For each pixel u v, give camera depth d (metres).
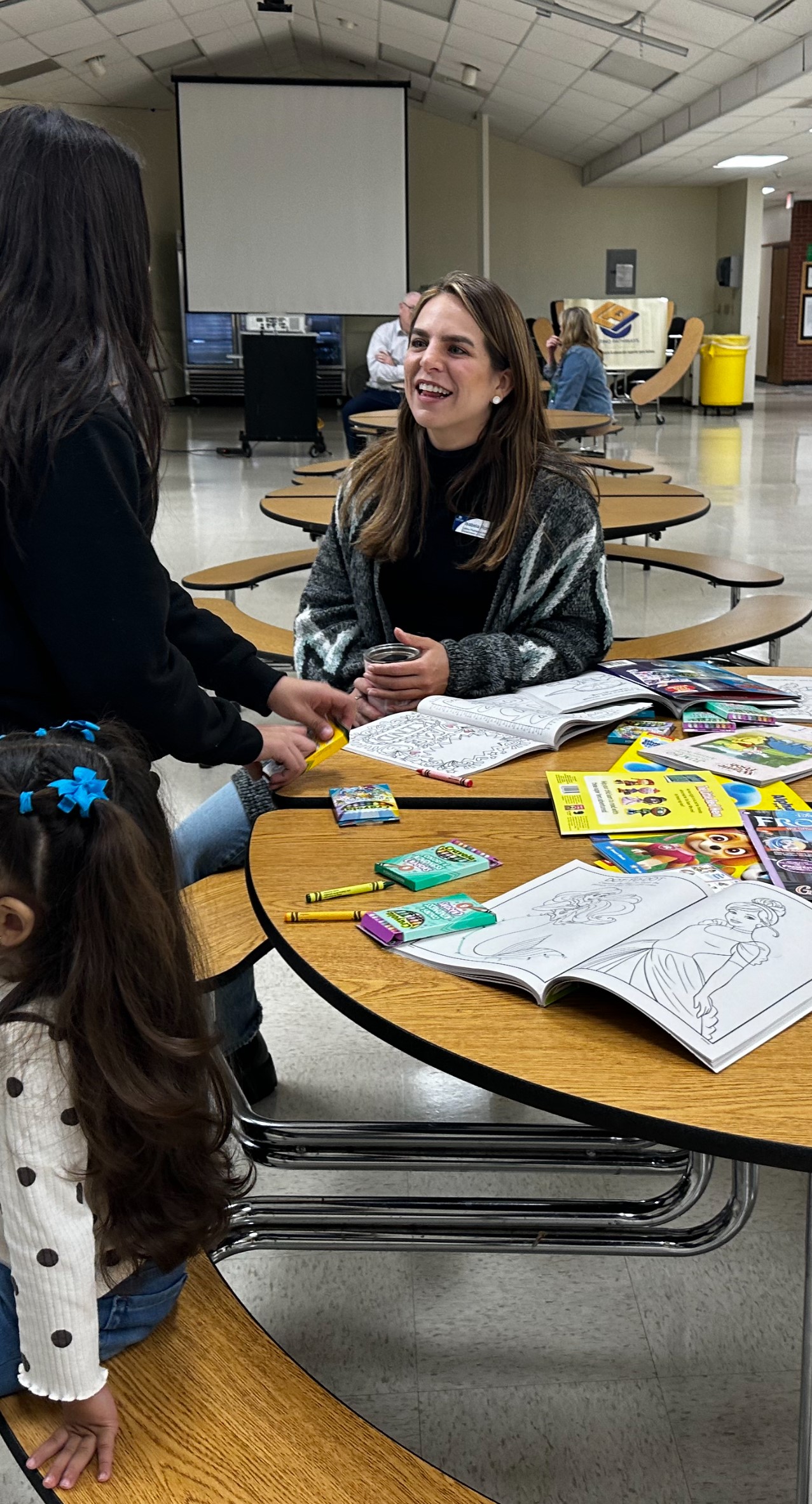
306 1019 2.35
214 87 13.08
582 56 12.20
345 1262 1.75
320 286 13.67
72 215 1.18
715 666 2.12
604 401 8.54
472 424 1.99
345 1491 0.92
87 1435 0.96
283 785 1.57
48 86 13.93
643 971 1.01
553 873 1.26
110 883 0.91
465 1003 1.03
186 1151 1.01
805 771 1.54
